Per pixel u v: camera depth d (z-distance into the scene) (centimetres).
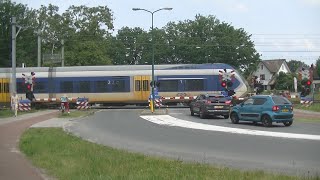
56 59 6900
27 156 1644
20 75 6009
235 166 1466
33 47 10938
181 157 1675
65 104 4672
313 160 1603
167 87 5991
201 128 2934
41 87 6019
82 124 3341
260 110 3089
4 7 10856
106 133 2650
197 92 5988
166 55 12825
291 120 3073
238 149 1916
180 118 3928
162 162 1412
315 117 4000
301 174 1273
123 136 2478
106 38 9506
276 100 3050
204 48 12150
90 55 8844
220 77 5950
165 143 2147
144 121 3612
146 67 6072
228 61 12050
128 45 14500
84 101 5453
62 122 3466
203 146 2027
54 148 1777
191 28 12631
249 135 2473
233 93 5322
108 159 1447
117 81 6034
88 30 9094
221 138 2341
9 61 10969
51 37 9256
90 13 9231
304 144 2064
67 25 9188
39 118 3931
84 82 6025
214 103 3809
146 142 2189
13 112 4647
